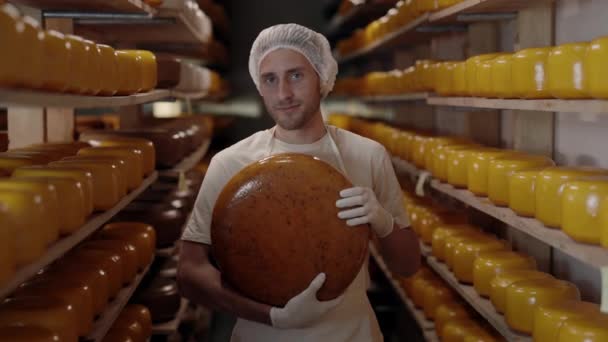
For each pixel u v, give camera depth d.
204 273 1.75
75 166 1.92
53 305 1.64
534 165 2.19
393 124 4.53
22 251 1.28
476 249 2.51
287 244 1.57
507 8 2.67
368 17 6.07
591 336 1.60
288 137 1.86
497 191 2.21
